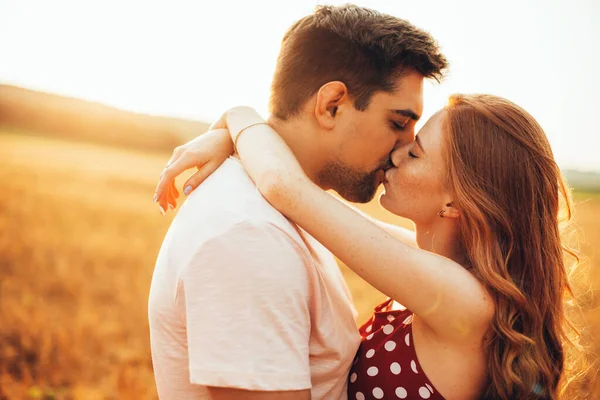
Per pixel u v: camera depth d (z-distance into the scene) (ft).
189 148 6.73
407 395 6.35
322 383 6.22
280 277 5.38
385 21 6.57
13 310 23.66
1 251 35.86
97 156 147.43
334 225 5.73
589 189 149.89
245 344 5.24
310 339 5.96
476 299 6.00
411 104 6.68
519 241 6.42
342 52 6.47
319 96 6.50
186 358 5.88
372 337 6.76
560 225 7.37
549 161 6.56
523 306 6.22
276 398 5.28
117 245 42.06
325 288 5.95
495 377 6.14
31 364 18.65
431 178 6.68
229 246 5.35
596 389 16.11
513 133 6.41
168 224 56.18
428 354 6.26
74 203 64.08
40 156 127.13
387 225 8.35
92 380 17.89
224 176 6.25
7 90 217.56
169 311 5.81
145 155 176.24
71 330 22.15
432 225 6.95
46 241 40.78
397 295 5.86
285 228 5.60
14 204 58.03
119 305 27.02
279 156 6.04
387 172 6.98
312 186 5.87
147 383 17.60
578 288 8.39
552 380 6.47
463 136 6.48
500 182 6.37
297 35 6.77
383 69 6.48
